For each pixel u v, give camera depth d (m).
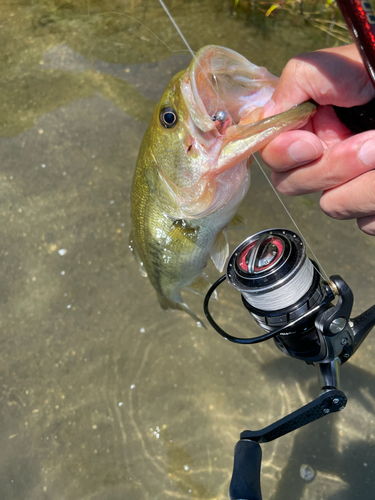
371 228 0.26
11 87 0.73
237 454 0.23
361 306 0.53
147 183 0.35
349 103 0.26
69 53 0.76
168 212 0.35
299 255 0.24
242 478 0.22
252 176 0.63
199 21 0.78
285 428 0.23
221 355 0.55
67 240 0.61
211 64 0.28
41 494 0.47
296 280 0.23
